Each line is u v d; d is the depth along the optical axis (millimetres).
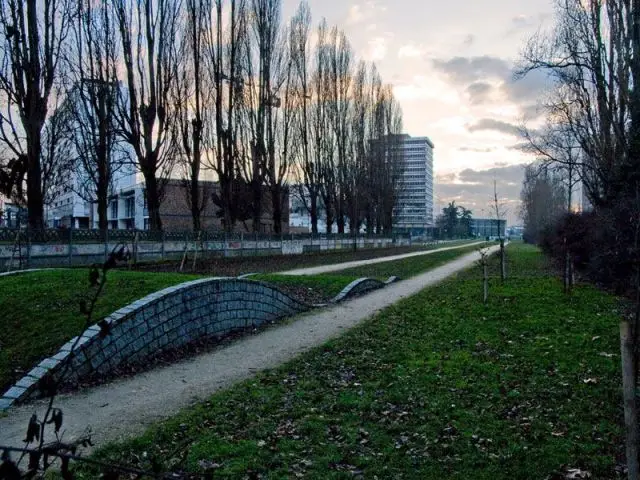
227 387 7926
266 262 33062
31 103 21453
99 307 10141
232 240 35156
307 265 32156
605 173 20891
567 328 11266
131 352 9047
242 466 5160
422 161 123688
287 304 14422
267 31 39406
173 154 31547
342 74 52844
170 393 7641
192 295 10641
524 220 87562
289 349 10469
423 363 9125
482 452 5543
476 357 9430
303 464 5316
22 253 20953
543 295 15930
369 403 7117
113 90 27219
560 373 8266
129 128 29359
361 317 13883
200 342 10789
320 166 51406
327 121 52125
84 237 23812
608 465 5117
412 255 47844
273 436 6035
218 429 6211
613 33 20812
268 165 42750
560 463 5215
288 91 45875
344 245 55938
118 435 6000
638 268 6199
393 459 5418
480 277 23547
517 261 36469
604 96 21141
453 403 7062
